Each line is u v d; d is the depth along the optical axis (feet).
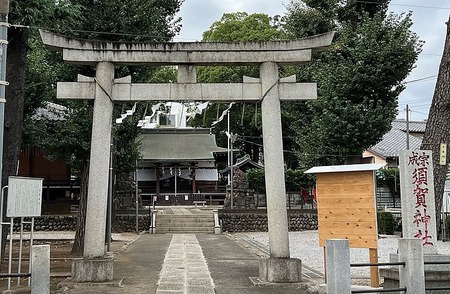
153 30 55.42
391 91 62.34
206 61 36.81
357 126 60.34
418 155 29.66
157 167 139.44
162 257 51.67
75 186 99.09
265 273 35.35
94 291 32.22
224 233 88.48
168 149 141.18
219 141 163.32
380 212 87.66
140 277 38.29
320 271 42.65
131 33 53.72
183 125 180.34
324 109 62.34
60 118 75.05
